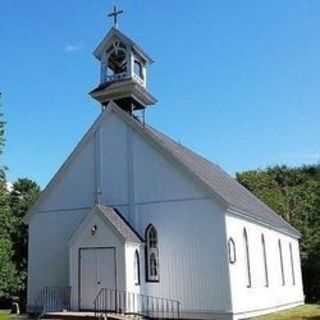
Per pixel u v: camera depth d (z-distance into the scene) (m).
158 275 28.02
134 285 27.06
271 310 34.25
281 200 63.78
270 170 81.00
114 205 29.92
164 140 33.47
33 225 32.16
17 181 52.81
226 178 42.56
